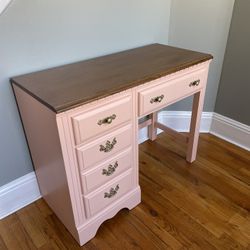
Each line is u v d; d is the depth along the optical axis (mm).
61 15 1390
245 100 2014
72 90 1155
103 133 1220
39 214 1609
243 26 1823
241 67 1942
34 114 1237
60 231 1503
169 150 2145
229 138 2232
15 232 1504
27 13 1273
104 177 1338
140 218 1571
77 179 1233
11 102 1399
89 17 1505
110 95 1153
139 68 1411
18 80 1297
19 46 1312
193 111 1804
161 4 1849
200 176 1881
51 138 1171
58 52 1463
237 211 1607
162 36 1991
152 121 2150
